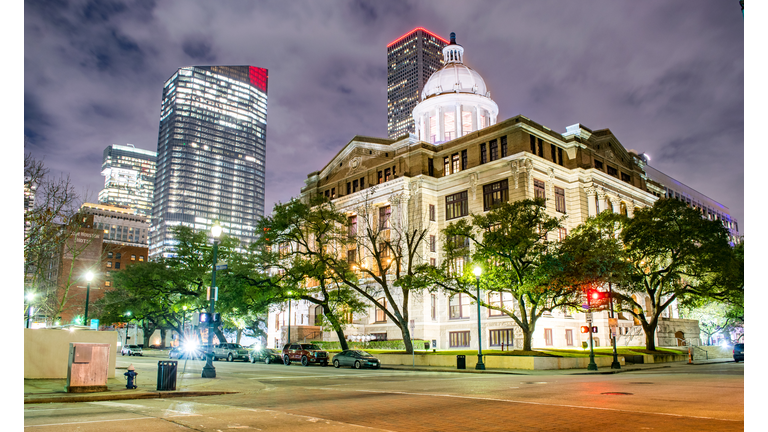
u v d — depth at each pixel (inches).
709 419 451.8
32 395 645.3
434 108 3250.5
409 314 2295.8
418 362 1583.4
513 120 2203.5
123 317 3203.7
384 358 1670.8
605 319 2165.4
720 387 752.3
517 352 1482.5
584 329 1392.7
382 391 770.8
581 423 446.9
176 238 2518.5
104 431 410.9
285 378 1070.4
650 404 561.9
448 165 2479.1
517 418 482.6
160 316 3142.2
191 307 2596.0
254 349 1935.3
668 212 1802.4
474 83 3316.9
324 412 542.0
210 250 2464.3
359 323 2482.8
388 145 2623.0
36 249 1622.8
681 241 1743.4
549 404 575.2
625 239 1865.2
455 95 3196.4
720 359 2087.8
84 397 640.4
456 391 751.1
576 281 1421.0
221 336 2314.2
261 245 2017.7
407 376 1135.6
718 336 3388.3
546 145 2288.4
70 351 693.3
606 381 912.9
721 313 2760.8
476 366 1373.0
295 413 534.0
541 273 1400.1
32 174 1502.2
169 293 2647.6
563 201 2308.1
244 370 1352.1
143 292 2667.3
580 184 2324.1
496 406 568.4
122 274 2753.4
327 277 1863.9
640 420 454.0
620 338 2213.3
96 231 4473.4
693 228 1754.4
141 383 843.4
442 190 2438.5
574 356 1529.3
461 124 3159.5
